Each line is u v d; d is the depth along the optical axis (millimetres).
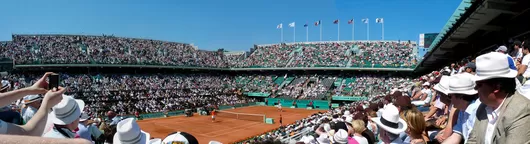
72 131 5387
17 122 6297
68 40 72438
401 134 7121
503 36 26234
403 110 6914
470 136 4660
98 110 51781
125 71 71000
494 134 3822
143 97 62656
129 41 81188
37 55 62344
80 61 62375
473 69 10086
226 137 39312
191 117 57781
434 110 10117
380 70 72812
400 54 76438
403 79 69062
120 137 4352
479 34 29875
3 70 59125
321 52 85562
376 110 11094
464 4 25266
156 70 76125
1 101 4176
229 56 99938
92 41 74688
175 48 88250
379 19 85750
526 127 3379
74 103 5363
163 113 58375
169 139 4477
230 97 77188
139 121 52500
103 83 62781
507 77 3768
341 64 75812
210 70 86625
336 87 73625
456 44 36125
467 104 5211
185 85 74188
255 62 88812
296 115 59344
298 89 76188
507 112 3617
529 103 3514
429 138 7273
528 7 18766
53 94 4168
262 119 52562
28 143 1722
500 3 19578
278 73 85938
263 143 4383
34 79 58219
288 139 16312
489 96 3916
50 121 5816
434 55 46062
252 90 80938
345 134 6910
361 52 81250
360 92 67125
